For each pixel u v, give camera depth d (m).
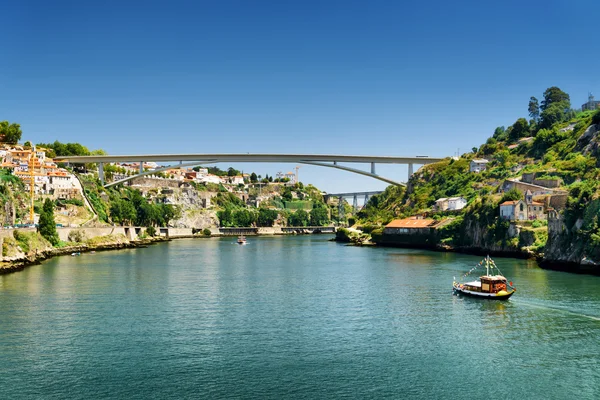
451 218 179.62
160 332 61.59
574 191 111.75
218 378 48.16
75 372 49.34
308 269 118.50
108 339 58.81
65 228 172.00
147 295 83.38
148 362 51.84
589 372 49.62
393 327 63.66
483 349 55.69
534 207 140.88
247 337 59.81
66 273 108.62
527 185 157.50
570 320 66.19
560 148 198.50
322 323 65.69
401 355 54.00
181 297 81.88
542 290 83.81
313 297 81.75
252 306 75.25
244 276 106.25
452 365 51.38
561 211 115.12
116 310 72.38
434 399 44.38
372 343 57.75
